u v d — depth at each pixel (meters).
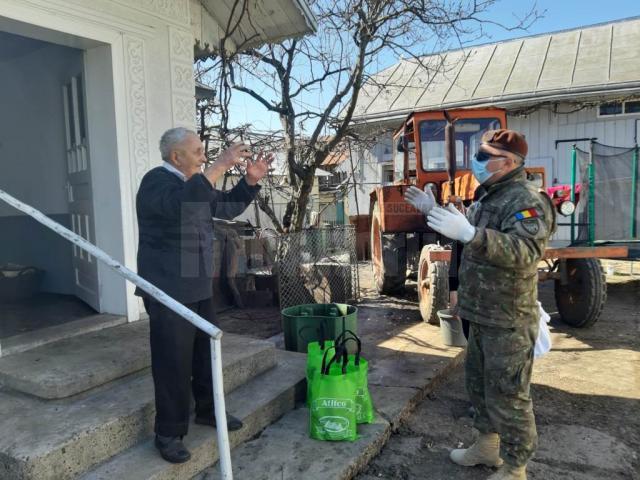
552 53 13.34
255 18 4.88
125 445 2.43
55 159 4.69
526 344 2.33
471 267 2.44
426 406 3.63
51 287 4.98
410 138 6.67
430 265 5.43
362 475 2.72
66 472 2.16
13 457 2.04
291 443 2.82
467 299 2.46
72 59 4.14
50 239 4.91
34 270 4.74
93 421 2.35
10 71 4.95
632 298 7.12
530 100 11.81
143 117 3.95
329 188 11.73
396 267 6.93
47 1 3.27
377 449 2.94
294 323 4.23
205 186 2.12
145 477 2.20
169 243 2.30
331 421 2.82
